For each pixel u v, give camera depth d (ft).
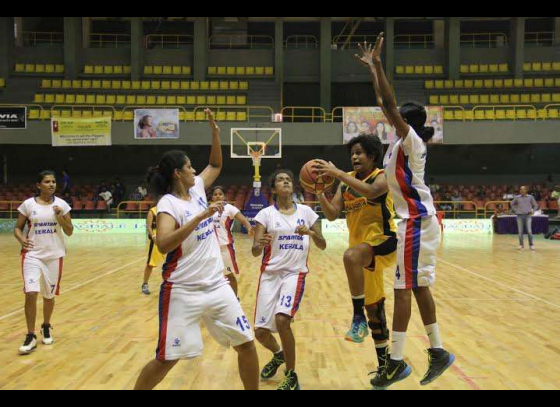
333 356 13.35
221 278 9.11
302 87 86.43
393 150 10.25
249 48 91.35
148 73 82.33
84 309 19.49
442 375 11.74
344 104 87.76
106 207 68.39
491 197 72.69
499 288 24.35
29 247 14.49
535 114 70.28
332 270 30.83
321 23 81.51
